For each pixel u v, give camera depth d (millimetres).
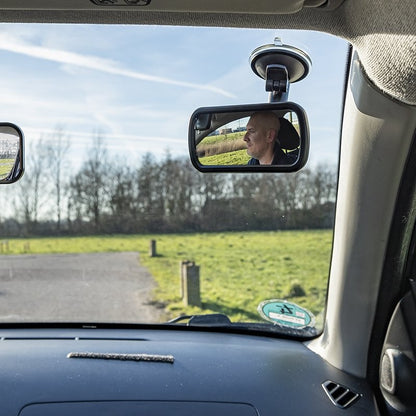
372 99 476
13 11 442
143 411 520
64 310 3787
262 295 4141
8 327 693
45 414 515
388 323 539
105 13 442
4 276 4750
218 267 4848
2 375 562
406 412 503
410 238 515
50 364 585
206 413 520
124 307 3939
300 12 429
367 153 503
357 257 540
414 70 368
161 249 5668
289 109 503
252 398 536
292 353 618
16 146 660
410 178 493
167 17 445
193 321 694
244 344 647
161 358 597
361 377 558
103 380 557
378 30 376
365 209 521
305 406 528
